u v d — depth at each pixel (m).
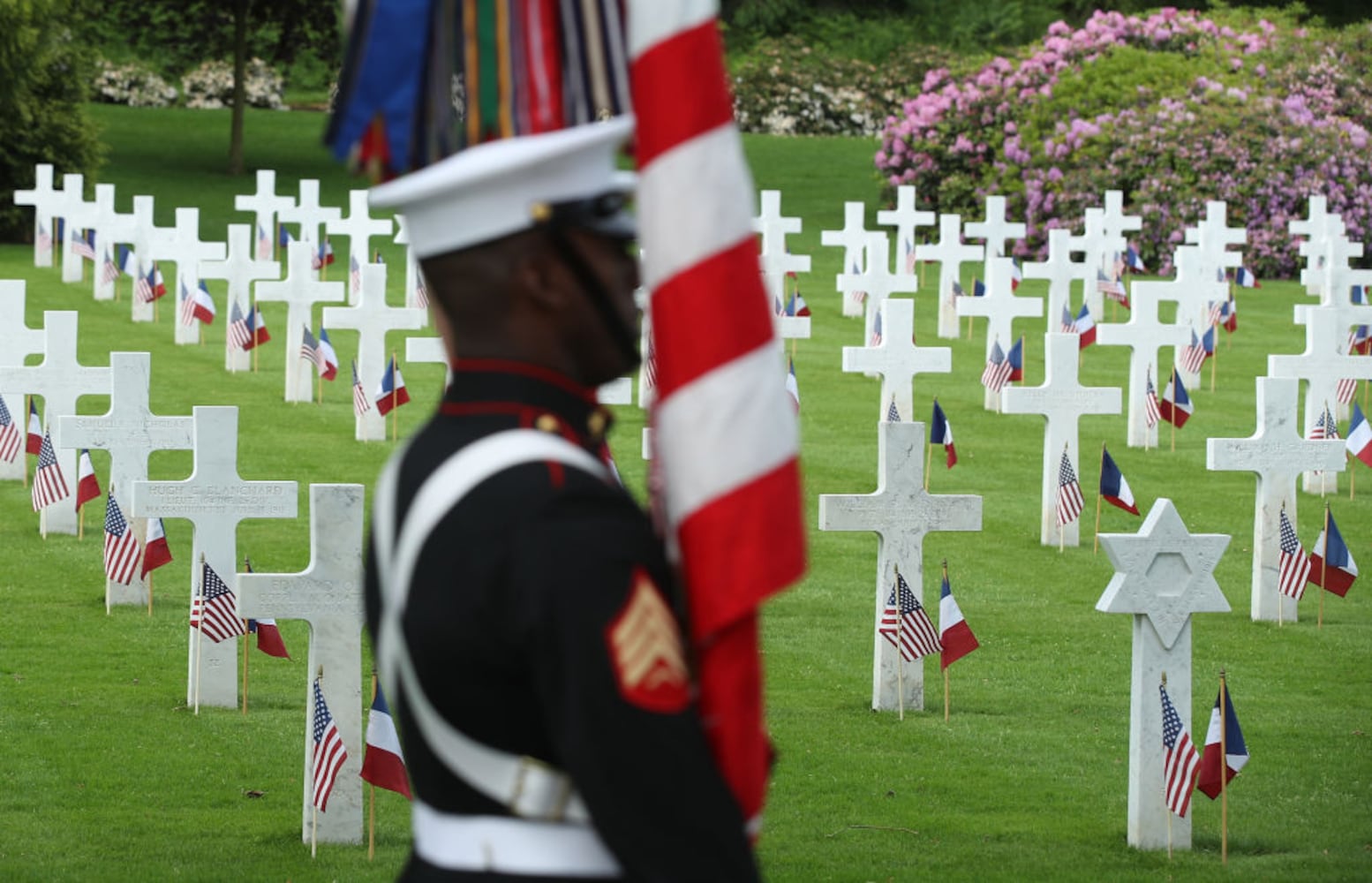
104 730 14.05
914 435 15.05
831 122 80.69
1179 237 49.28
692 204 3.51
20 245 52.12
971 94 56.56
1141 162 50.91
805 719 14.84
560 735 3.37
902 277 35.06
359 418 26.58
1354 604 19.56
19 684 15.28
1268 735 14.73
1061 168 52.91
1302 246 43.75
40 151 53.84
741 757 3.52
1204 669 16.86
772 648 17.17
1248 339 38.34
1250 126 50.47
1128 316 40.47
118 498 18.19
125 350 33.75
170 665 16.11
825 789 12.98
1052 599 19.36
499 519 3.51
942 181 57.03
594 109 3.68
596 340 3.76
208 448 14.45
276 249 46.19
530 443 3.63
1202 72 54.31
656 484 3.67
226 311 39.56
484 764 3.58
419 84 3.72
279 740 13.96
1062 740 14.41
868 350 24.83
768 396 3.55
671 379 3.54
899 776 13.35
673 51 3.51
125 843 11.43
